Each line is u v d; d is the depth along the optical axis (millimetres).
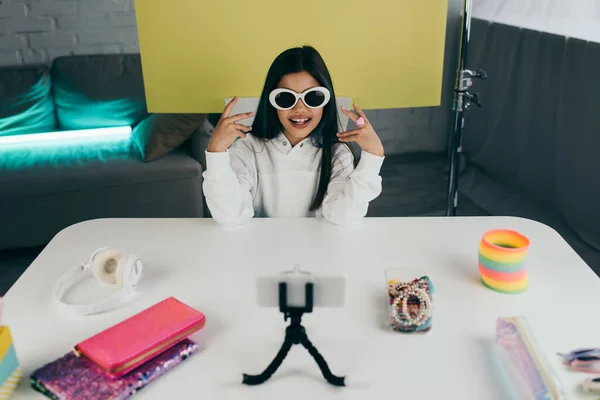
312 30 1452
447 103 3404
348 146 1508
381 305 973
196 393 783
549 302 981
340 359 843
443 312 952
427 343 878
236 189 1256
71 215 2393
